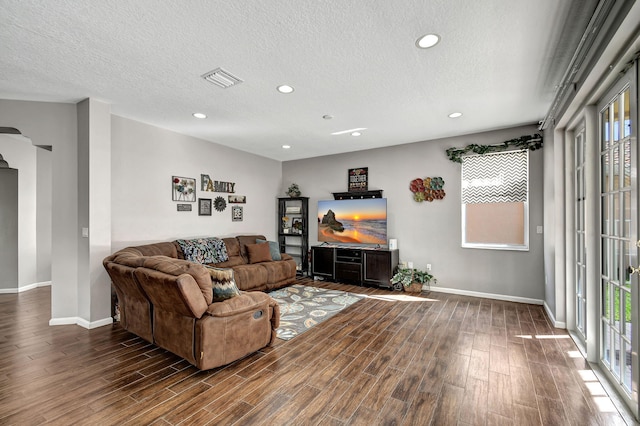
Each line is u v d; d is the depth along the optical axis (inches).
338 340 120.3
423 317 146.9
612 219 89.9
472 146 184.7
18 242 199.6
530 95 127.6
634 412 73.4
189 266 97.5
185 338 97.0
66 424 71.4
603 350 96.6
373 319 144.3
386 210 213.8
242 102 135.6
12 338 122.1
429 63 101.0
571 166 127.6
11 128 135.0
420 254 205.6
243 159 233.3
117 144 153.6
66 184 137.3
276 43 89.4
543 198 165.2
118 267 115.0
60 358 104.7
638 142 70.6
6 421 72.2
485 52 94.3
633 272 72.0
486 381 90.0
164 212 175.9
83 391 84.9
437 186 198.4
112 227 151.6
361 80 113.6
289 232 259.9
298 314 151.7
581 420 72.8
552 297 142.8
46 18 77.0
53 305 136.9
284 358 105.2
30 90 123.0
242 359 104.6
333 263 223.9
